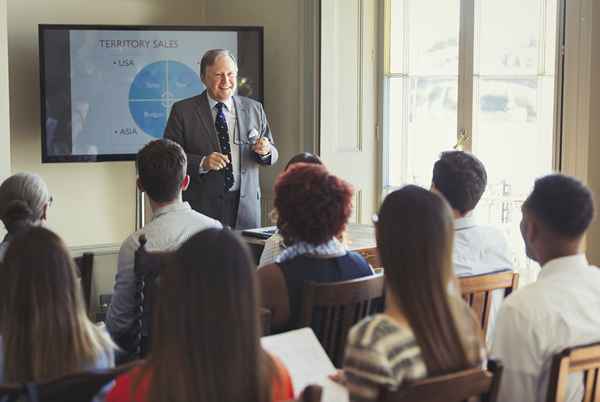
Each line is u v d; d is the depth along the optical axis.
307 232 2.56
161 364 1.47
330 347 2.51
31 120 6.05
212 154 4.88
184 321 1.46
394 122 5.93
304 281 2.45
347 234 4.21
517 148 5.06
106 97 5.88
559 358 1.92
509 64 5.05
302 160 3.53
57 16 6.10
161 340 1.48
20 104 6.00
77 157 5.85
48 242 1.88
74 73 5.79
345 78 5.89
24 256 1.86
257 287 1.53
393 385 1.64
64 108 5.80
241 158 5.24
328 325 2.49
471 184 2.85
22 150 6.04
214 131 5.18
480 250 2.91
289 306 2.54
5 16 4.84
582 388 2.10
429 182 5.72
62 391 1.66
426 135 5.71
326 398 1.88
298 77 5.96
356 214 6.00
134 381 1.54
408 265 1.70
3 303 1.88
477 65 5.18
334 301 2.45
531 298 2.10
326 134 5.83
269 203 6.30
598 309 2.12
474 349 1.80
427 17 5.64
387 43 5.93
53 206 6.18
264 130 5.34
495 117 5.14
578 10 4.34
